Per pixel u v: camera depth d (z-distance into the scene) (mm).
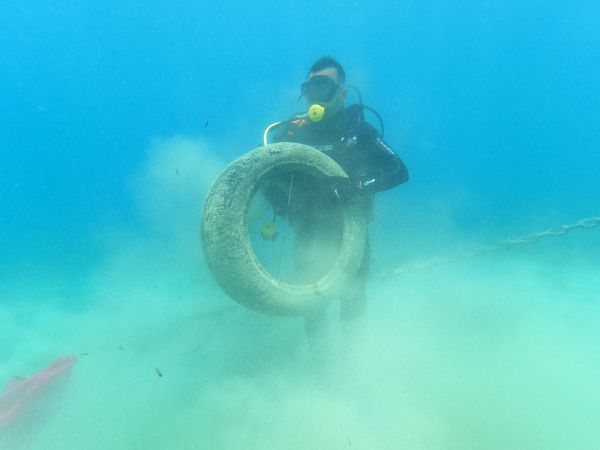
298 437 2635
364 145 3320
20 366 4359
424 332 4129
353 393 3094
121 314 5797
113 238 12812
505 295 5184
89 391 3406
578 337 3859
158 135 52688
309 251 3266
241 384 3363
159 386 3430
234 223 2584
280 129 3508
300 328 4371
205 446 2619
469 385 3111
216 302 5879
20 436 2812
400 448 2490
